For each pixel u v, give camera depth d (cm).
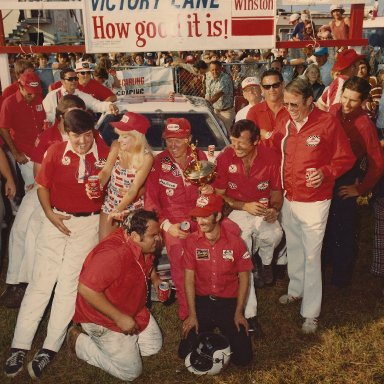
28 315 352
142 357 368
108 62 949
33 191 423
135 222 298
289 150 372
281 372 349
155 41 532
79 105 382
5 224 566
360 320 410
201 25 529
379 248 442
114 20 525
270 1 526
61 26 2414
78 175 337
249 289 378
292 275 427
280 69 926
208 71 883
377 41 1104
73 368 355
